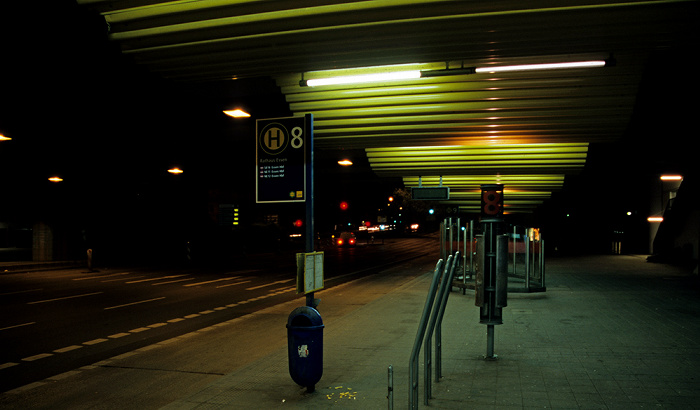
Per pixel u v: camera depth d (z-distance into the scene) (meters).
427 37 8.88
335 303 14.02
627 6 7.73
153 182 35.25
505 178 20.36
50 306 13.64
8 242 32.78
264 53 9.77
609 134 13.96
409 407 4.70
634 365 6.65
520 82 11.86
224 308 13.41
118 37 9.33
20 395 6.21
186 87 14.67
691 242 25.39
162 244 35.91
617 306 11.77
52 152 27.12
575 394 5.47
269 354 7.67
